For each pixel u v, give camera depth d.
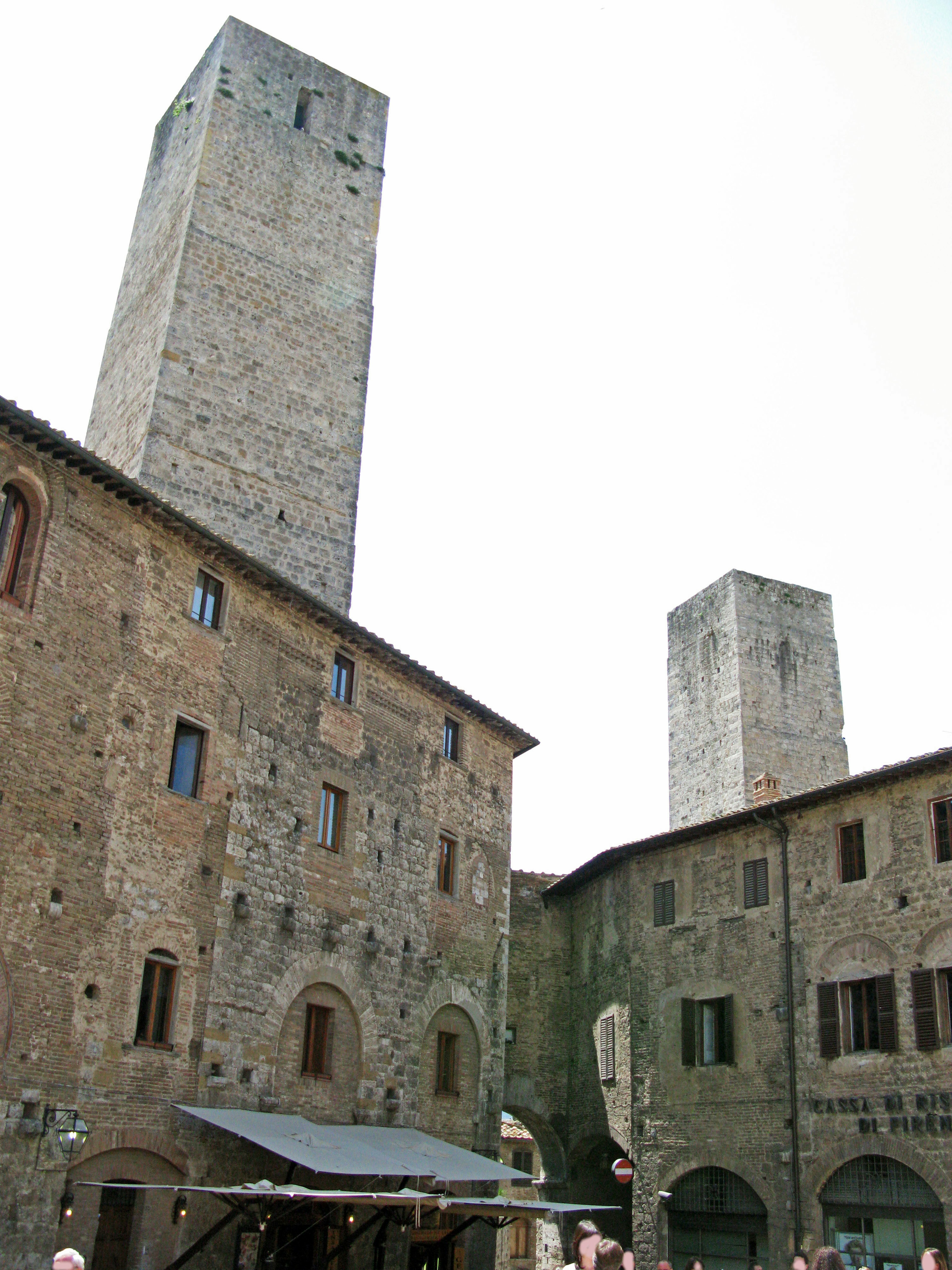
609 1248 11.35
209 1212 23.84
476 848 35.12
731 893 36.81
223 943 25.56
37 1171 20.53
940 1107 29.00
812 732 60.59
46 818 21.97
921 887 31.17
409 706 33.44
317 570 37.09
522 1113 42.09
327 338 39.81
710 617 63.56
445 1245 29.00
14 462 22.47
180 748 25.86
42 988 21.31
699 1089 35.53
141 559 25.33
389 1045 29.88
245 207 39.28
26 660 22.11
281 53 42.16
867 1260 29.75
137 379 37.34
